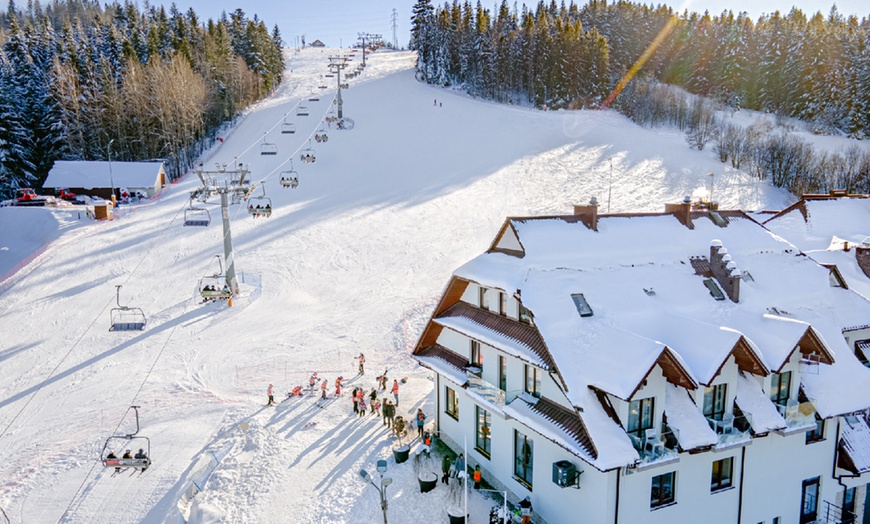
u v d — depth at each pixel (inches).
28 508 1084.5
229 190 2030.0
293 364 1668.3
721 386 898.1
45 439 1312.7
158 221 2812.5
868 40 4842.5
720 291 1045.8
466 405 1140.5
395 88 5890.8
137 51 5059.1
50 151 3742.6
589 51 5556.1
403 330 1892.2
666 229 1152.2
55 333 1847.9
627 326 924.0
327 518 1013.8
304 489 1093.1
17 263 2444.6
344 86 4443.9
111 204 3026.6
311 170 3629.4
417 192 3275.1
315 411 1395.2
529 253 1011.3
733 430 871.1
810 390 962.7
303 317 1989.4
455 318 1136.8
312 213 2930.6
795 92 5103.3
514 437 1007.0
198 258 2412.6
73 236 2615.7
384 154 3934.5
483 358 1095.6
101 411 1423.5
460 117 4881.9
